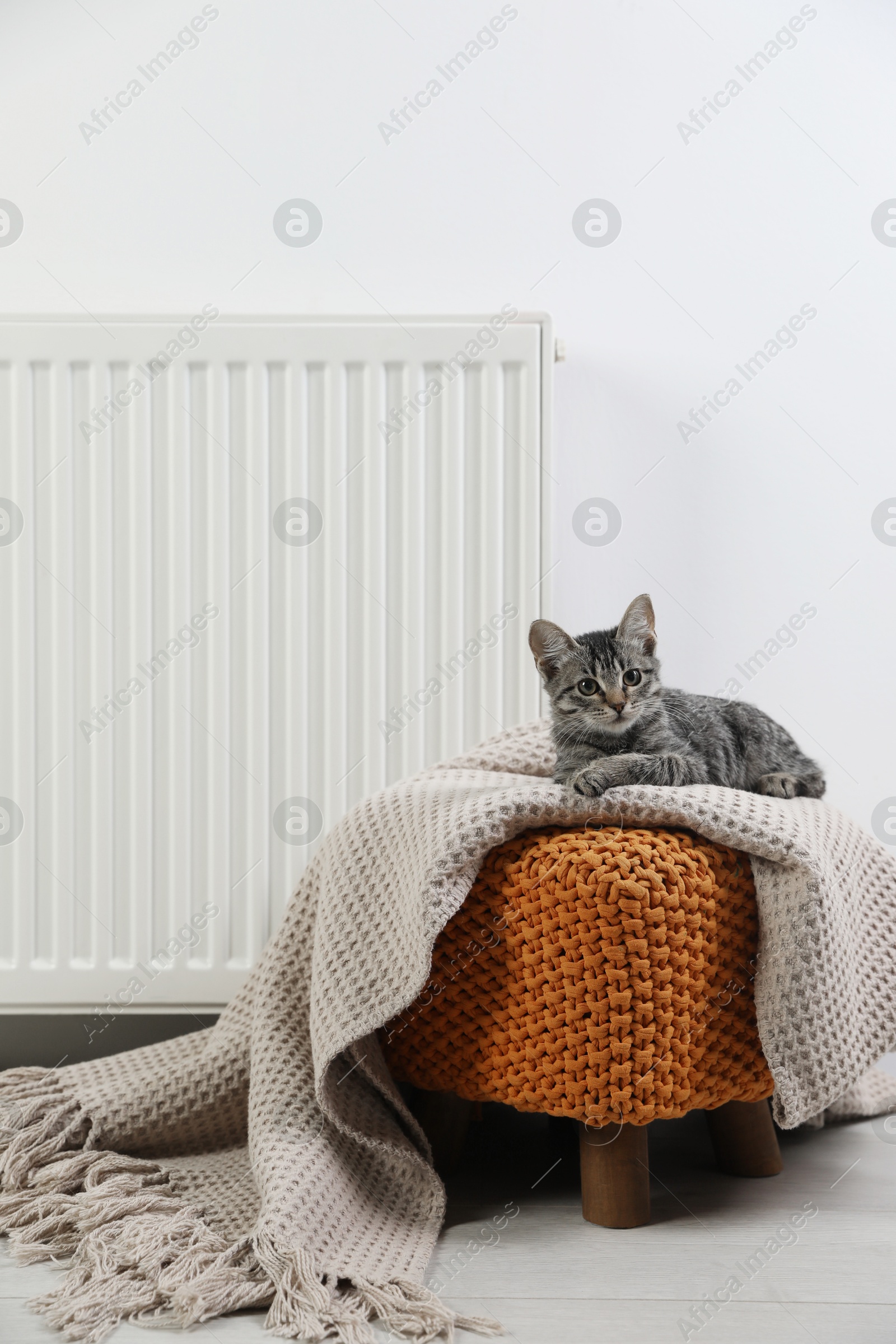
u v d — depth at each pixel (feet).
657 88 5.37
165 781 5.00
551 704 4.01
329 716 4.97
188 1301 2.75
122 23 5.33
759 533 5.35
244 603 4.99
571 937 3.11
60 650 4.98
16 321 4.94
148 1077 3.93
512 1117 4.66
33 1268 3.14
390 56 5.35
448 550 4.95
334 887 3.68
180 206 5.33
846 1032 3.26
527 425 4.93
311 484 4.99
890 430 5.37
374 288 5.36
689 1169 3.90
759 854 3.27
